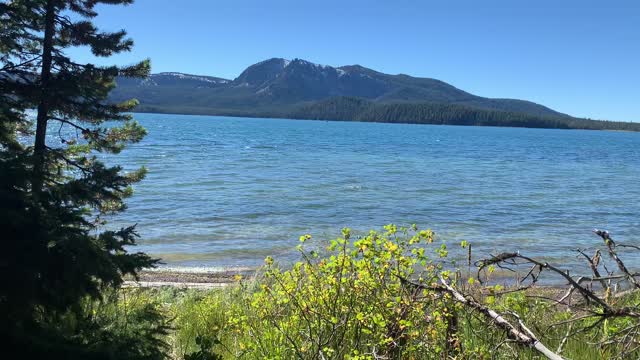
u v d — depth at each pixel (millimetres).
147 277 13773
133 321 4262
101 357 3506
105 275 3561
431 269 4371
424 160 68625
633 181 47906
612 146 144250
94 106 4715
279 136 132750
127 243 3854
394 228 4453
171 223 22062
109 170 4254
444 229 22688
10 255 3244
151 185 33812
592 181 47062
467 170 55219
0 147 4348
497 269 14633
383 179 42875
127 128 5242
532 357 4305
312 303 4305
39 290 3389
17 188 3562
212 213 24688
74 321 3799
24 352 3307
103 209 4883
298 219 23938
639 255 17438
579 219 26188
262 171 46156
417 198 32156
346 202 29578
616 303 5211
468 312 4551
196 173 42156
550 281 13328
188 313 6781
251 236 19984
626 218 26781
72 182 3869
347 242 4277
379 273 4188
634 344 4465
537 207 30000
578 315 5234
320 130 199625
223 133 137000
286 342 4395
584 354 4555
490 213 27438
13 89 4250
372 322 4070
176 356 5250
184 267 15375
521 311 4879
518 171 56156
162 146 77062
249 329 4750
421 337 4004
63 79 4395
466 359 4020
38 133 4457
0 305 3309
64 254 3346
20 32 4441
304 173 45750
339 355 4051
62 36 4762
